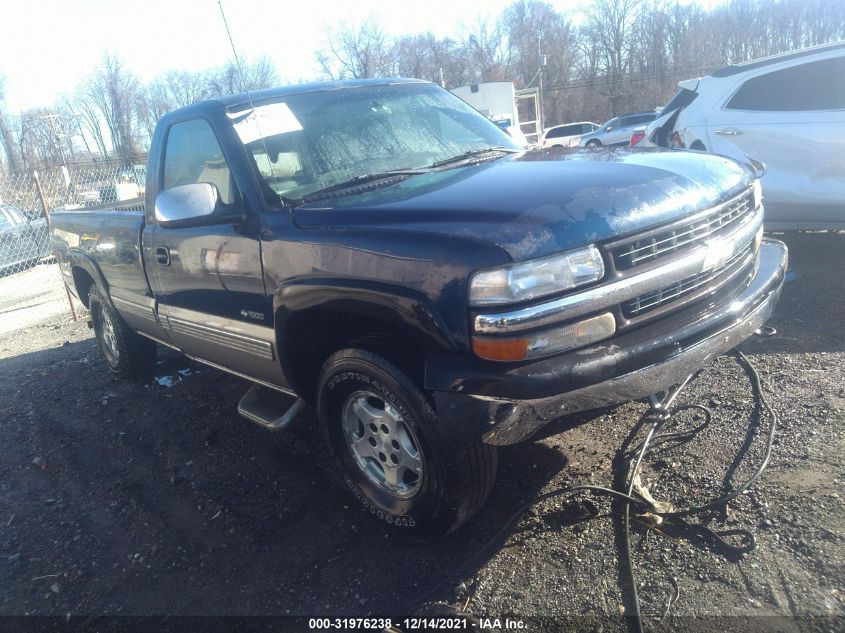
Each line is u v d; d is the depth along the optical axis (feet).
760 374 13.26
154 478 12.87
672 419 11.98
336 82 13.39
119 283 15.96
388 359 8.95
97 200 51.31
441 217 8.60
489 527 9.93
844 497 9.18
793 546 8.51
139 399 16.99
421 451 9.01
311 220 9.91
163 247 13.15
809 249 21.83
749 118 20.89
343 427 10.39
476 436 8.03
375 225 9.01
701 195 9.47
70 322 28.66
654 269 8.68
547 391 7.88
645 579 8.41
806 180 19.97
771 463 10.21
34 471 13.91
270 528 10.79
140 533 11.15
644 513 9.45
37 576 10.39
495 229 8.00
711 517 9.28
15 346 25.49
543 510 10.02
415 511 9.51
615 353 8.23
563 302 7.95
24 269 46.14
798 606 7.63
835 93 19.61
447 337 8.13
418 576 9.22
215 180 12.01
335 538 10.30
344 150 11.75
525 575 8.81
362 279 8.88
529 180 9.37
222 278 11.56
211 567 10.05
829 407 11.53
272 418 11.72
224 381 17.26
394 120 12.75
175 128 13.24
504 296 7.74
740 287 10.28
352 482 10.53
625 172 9.47
